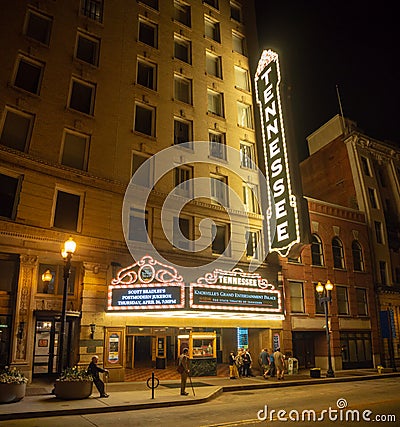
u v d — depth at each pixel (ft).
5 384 45.14
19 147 67.87
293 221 86.58
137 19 93.91
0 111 66.64
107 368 66.44
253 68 113.50
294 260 99.60
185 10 107.76
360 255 115.44
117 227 73.82
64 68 76.95
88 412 42.09
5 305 60.44
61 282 66.95
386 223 125.18
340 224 113.29
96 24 85.35
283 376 73.46
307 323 95.04
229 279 77.36
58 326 66.64
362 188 124.36
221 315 76.84
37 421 37.63
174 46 100.12
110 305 68.59
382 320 110.93
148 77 91.91
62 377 49.29
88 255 69.00
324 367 96.63
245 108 109.19
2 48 69.97
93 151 75.41
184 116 93.09
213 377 75.36
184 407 46.01
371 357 106.22
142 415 40.83
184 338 78.38
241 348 86.94
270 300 83.30
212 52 107.14
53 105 72.95
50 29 78.07
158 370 84.43
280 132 94.02
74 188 70.90
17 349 59.00
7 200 63.93
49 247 65.16
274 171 94.02
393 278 120.78
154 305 69.62
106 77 82.38
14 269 62.54
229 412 41.78
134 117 84.28
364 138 131.54
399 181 135.54
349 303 106.32
